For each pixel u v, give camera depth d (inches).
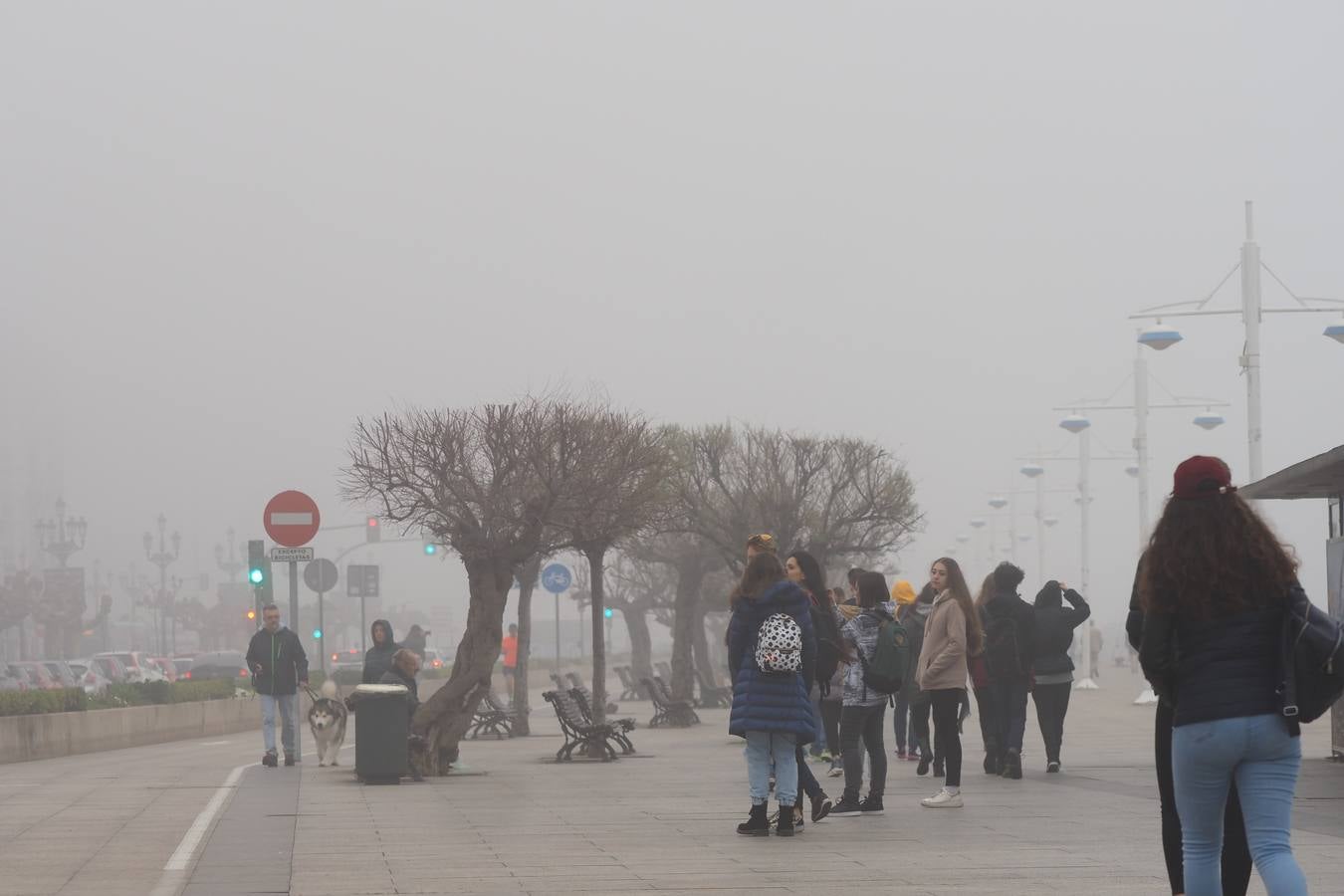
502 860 561.0
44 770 1148.5
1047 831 634.2
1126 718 1628.9
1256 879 482.0
